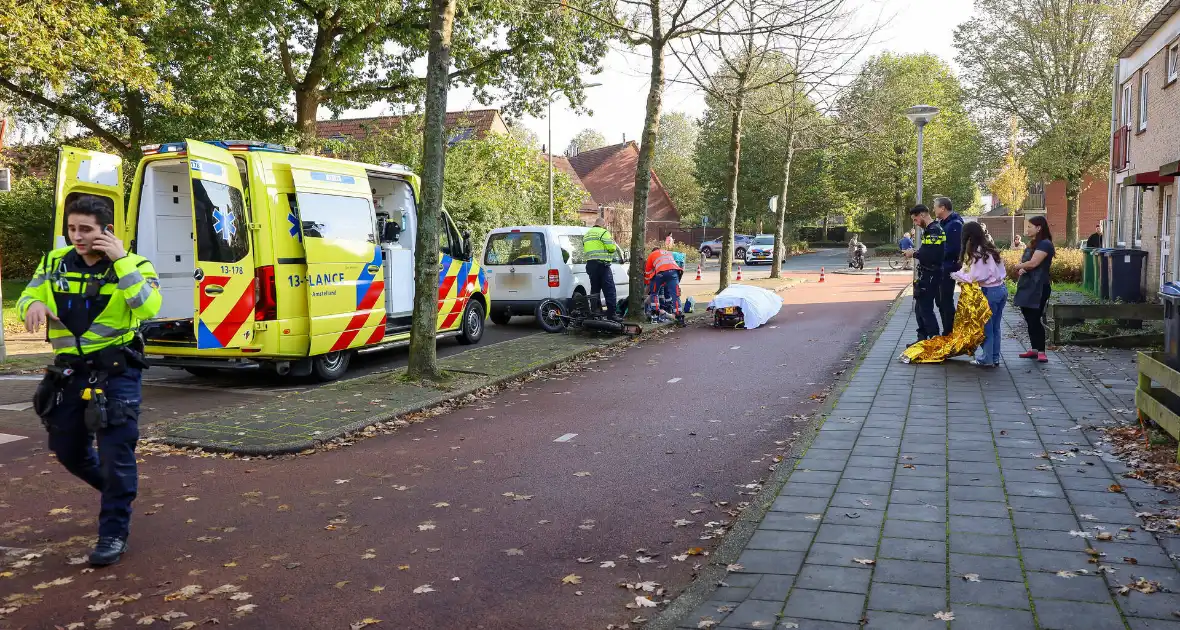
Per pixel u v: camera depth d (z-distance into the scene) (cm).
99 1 1672
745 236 4681
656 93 1497
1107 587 363
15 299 1939
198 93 1880
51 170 2680
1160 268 1614
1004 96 3912
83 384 423
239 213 890
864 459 580
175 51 1864
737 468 600
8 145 2489
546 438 701
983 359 935
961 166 5409
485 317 1361
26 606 383
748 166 5575
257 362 914
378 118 2584
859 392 817
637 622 360
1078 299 1548
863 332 1370
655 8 1467
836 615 346
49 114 2120
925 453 591
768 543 430
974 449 596
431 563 431
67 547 457
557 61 2188
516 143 2934
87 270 429
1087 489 496
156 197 945
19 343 1342
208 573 421
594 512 509
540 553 443
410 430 744
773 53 1733
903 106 4675
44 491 561
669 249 1552
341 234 993
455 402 862
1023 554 402
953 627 331
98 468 457
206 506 529
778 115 2619
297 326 928
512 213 2873
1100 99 3688
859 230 6862
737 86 1909
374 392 870
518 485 567
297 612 375
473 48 2228
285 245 916
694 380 964
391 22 2073
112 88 1811
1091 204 4988
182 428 720
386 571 421
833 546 422
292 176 924
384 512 514
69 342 423
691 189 7250
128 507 443
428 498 542
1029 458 567
